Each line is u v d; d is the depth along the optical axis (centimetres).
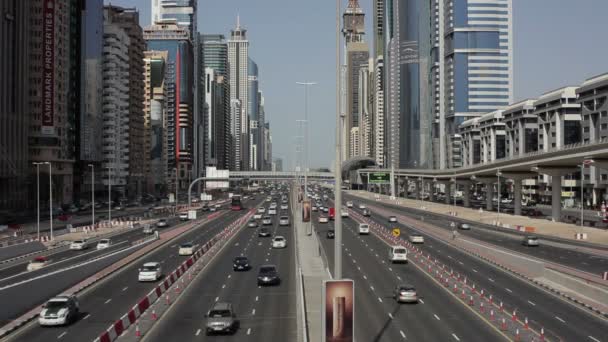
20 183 14800
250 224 11356
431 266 6288
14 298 3959
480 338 3344
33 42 15775
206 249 7644
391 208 18212
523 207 17812
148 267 5481
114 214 15575
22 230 10644
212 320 3453
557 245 8444
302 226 11062
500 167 13925
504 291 4934
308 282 5166
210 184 14000
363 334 3428
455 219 13838
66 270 4931
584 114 16900
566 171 11850
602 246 8238
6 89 14288
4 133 14125
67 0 17075
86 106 18750
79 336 3444
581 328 3634
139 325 3694
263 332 3497
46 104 15875
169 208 17575
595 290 4503
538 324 3734
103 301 4503
